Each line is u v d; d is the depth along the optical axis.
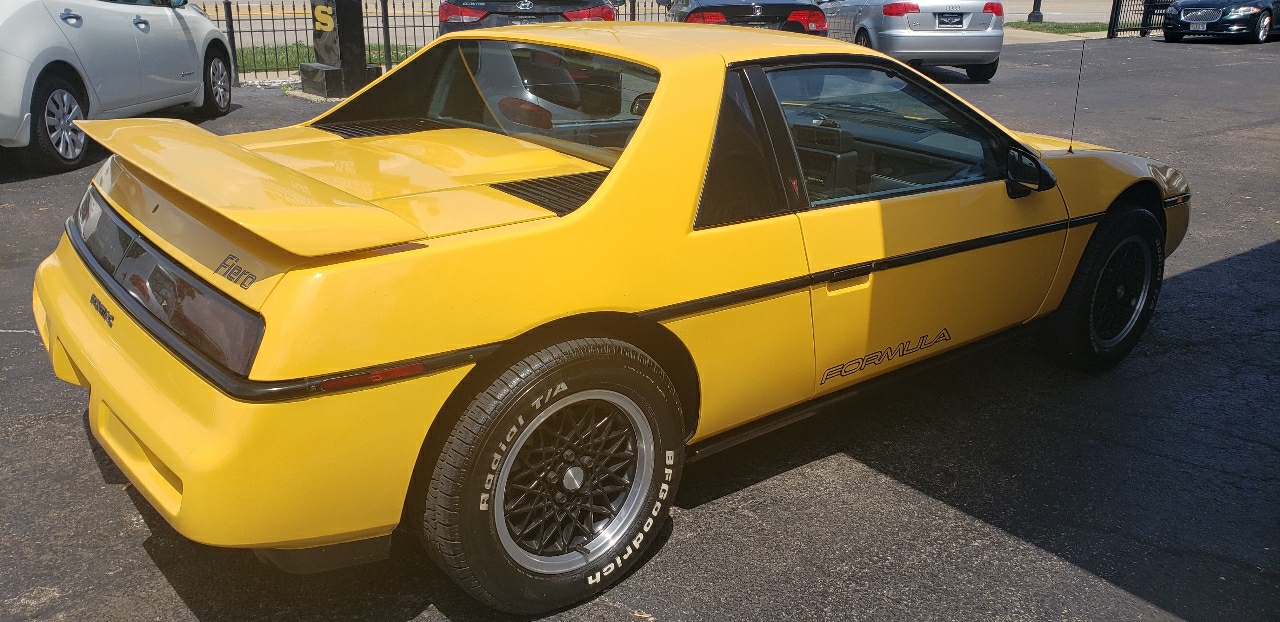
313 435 2.22
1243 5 19.45
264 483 2.21
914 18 13.16
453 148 3.23
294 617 2.69
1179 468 3.68
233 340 2.24
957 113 3.65
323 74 11.15
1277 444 3.88
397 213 2.53
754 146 2.99
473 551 2.49
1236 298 5.54
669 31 3.50
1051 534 3.22
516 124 3.47
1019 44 19.27
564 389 2.51
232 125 9.59
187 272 2.44
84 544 2.99
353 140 3.42
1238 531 3.28
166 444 2.26
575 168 3.01
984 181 3.70
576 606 2.78
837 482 3.51
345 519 2.37
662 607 2.79
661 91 2.82
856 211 3.22
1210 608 2.88
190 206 2.54
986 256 3.64
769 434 3.88
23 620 2.63
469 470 2.41
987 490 3.48
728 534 3.16
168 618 2.67
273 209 2.19
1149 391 4.34
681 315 2.78
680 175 2.78
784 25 11.34
